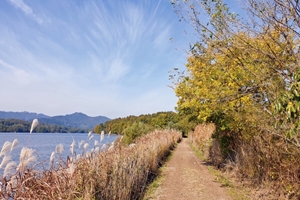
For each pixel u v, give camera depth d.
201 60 5.79
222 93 5.88
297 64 3.62
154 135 16.66
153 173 9.53
